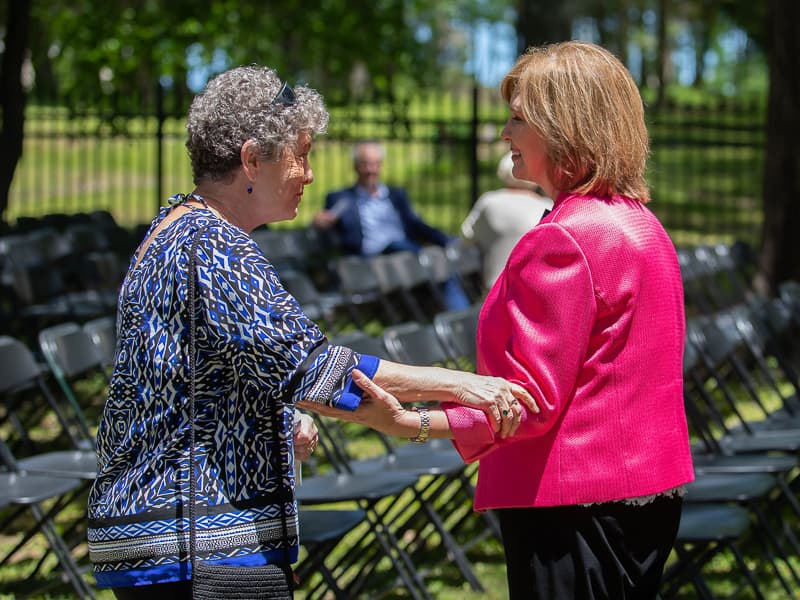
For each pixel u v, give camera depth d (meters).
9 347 4.50
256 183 2.34
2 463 4.69
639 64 32.53
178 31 14.12
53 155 14.82
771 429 5.68
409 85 16.58
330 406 2.28
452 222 16.28
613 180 2.50
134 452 2.29
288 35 14.62
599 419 2.46
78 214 9.40
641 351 2.47
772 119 9.89
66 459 4.68
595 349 2.46
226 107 2.32
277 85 2.35
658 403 2.50
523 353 2.44
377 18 14.71
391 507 4.59
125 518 2.25
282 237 8.89
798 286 7.09
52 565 4.88
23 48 8.52
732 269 8.80
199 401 2.25
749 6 20.45
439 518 4.73
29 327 7.64
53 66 16.08
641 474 2.46
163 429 2.26
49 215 9.24
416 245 9.39
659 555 2.56
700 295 8.56
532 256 2.46
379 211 9.43
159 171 10.90
